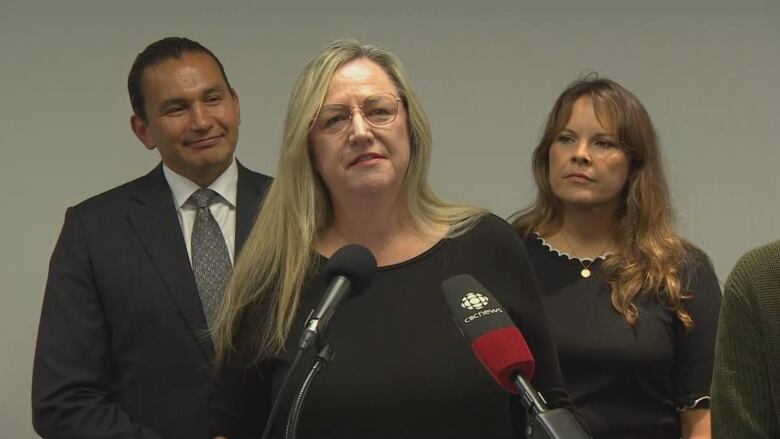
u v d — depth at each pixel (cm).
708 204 340
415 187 174
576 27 340
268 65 337
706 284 233
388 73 170
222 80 248
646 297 230
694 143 340
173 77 241
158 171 254
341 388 158
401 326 163
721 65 340
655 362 225
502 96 340
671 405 229
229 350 173
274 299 170
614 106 236
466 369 159
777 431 150
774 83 340
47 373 228
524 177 339
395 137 165
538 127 340
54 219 329
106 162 331
